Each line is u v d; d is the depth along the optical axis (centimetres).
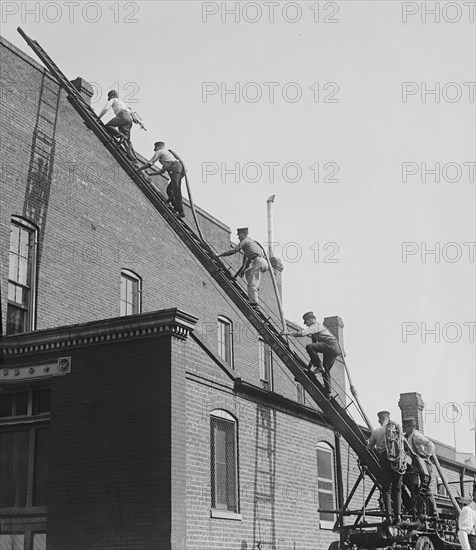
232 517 1611
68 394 1514
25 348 1577
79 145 2064
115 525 1408
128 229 2212
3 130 1820
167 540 1364
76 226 2005
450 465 3089
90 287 2016
